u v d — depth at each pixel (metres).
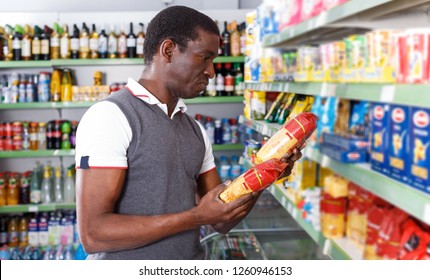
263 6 3.21
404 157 1.38
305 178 2.20
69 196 4.71
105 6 5.64
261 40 3.29
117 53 4.73
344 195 1.82
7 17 4.91
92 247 1.42
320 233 1.91
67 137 4.68
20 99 4.64
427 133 1.27
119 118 1.43
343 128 1.96
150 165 1.48
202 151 1.66
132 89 1.51
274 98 3.29
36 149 4.69
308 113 1.52
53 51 4.68
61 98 4.72
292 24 2.58
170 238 1.55
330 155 1.79
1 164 4.99
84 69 5.02
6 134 4.64
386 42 1.52
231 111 5.20
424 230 1.43
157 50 1.51
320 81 2.09
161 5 5.68
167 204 1.51
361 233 1.72
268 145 1.50
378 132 1.55
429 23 2.04
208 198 1.40
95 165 1.39
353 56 1.74
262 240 3.43
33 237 4.66
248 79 3.65
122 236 1.39
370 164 1.66
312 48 2.27
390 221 1.50
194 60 1.48
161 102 1.54
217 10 5.10
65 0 5.59
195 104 5.17
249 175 1.36
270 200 3.81
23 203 4.67
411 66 1.31
